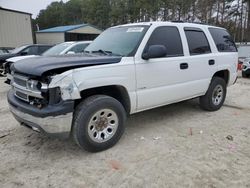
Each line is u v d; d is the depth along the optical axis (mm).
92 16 56312
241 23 42156
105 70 3574
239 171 3250
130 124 4934
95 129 3637
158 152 3742
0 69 11250
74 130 3467
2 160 3531
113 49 4266
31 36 25625
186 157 3600
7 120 5156
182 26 4887
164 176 3131
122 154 3684
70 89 3227
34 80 3354
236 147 3939
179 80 4676
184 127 4785
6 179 3092
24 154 3709
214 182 3012
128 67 3842
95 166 3369
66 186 2955
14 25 23953
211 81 5539
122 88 3869
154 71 4207
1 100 6957
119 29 4789
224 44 5879
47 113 3162
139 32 4316
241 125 4934
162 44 4418
